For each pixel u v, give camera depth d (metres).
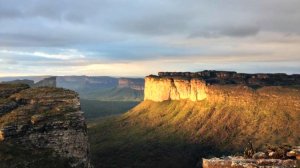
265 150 25.45
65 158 98.62
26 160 89.50
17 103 115.12
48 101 116.69
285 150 24.56
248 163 22.77
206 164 23.33
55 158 95.38
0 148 91.12
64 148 101.19
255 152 25.22
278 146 25.39
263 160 23.03
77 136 105.06
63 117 106.81
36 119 102.06
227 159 23.81
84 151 106.31
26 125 99.19
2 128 96.00
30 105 113.69
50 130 101.06
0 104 111.31
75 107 115.00
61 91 125.88
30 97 118.88
